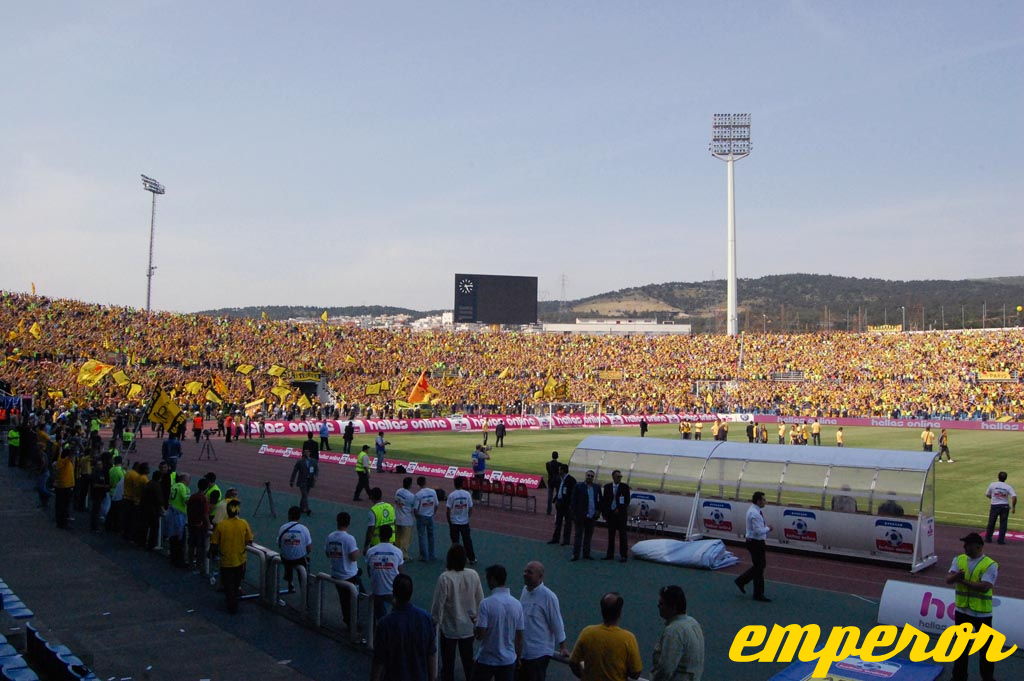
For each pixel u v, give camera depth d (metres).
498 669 9.45
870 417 87.06
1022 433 71.88
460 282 115.62
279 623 14.49
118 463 23.02
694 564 19.67
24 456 37.09
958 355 103.50
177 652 12.84
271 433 61.72
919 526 19.80
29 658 11.48
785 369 108.44
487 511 28.70
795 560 21.03
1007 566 20.55
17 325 77.56
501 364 107.69
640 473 24.77
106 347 80.00
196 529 17.73
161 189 102.19
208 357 86.06
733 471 23.03
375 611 12.77
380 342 105.50
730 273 126.44
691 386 104.44
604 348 116.44
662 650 8.47
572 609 15.84
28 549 20.30
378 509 17.42
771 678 12.03
